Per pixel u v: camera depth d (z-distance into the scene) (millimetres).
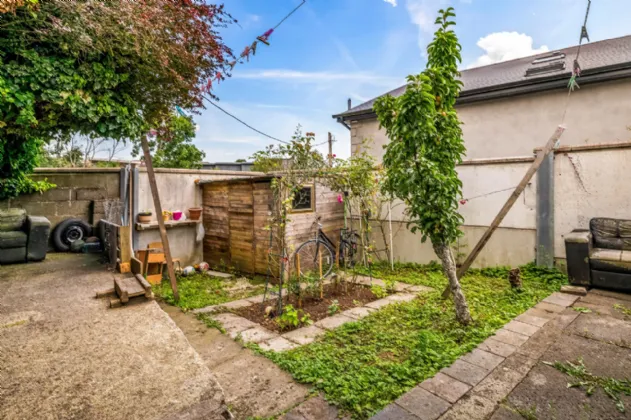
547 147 4152
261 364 2816
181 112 4168
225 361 2883
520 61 9719
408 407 2172
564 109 6949
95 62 3244
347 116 9773
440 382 2453
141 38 3234
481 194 6043
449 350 2932
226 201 6902
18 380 2014
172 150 13531
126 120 3615
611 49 7750
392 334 3375
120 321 2896
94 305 3264
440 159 3611
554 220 5344
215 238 7164
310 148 6273
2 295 3543
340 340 3289
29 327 2758
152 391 1938
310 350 3062
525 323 3490
